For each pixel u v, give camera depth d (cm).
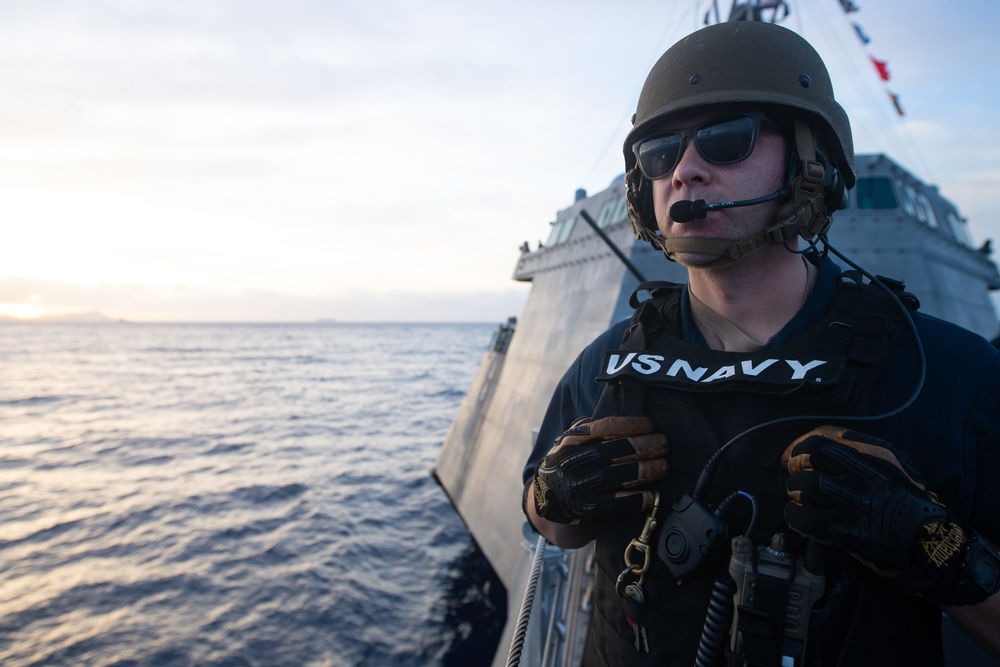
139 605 1532
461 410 1808
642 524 119
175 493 2586
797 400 107
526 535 591
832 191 124
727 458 109
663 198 122
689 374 117
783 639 96
